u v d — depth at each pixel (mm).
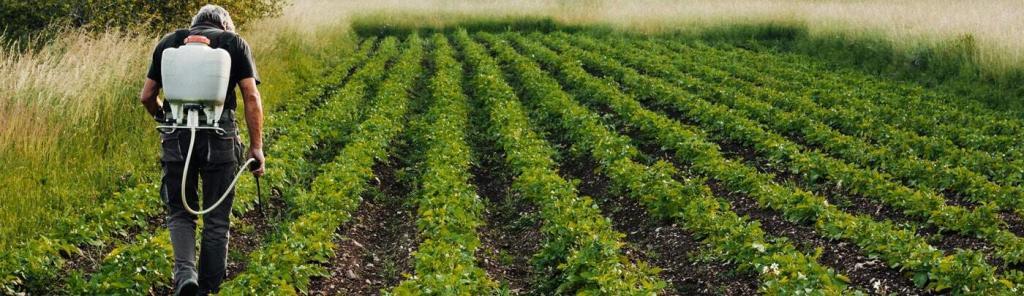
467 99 16703
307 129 12453
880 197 9367
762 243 7191
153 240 6660
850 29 25078
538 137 13133
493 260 7773
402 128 13484
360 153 10852
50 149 9461
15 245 6973
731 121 13570
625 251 7891
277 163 10031
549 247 7543
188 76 5363
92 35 14359
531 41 27625
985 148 12227
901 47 21656
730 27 29062
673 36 29188
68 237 7082
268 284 6113
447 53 24078
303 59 20656
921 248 6953
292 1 29047
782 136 13562
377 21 32875
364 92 17141
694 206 8422
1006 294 6078
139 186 8555
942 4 25953
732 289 6855
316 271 6859
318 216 7973
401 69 19828
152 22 16641
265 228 8352
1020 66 17453
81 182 8844
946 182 9922
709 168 10508
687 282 7227
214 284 5895
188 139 5543
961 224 8109
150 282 6297
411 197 9656
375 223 8977
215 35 5672
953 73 19344
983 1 26531
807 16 28578
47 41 14391
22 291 6113
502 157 12008
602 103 16312
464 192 9156
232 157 5754
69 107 10719
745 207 9250
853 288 6840
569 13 33781
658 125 12875
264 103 14719
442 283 6086
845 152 11680
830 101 16422
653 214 8789
